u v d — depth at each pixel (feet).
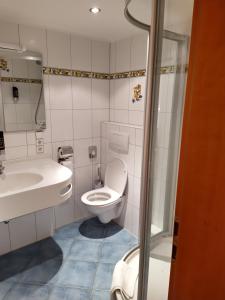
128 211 7.96
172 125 2.56
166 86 2.52
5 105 6.43
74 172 8.29
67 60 7.36
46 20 6.06
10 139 6.70
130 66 7.54
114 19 5.94
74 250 7.14
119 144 7.72
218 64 1.58
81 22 6.20
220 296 1.82
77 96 7.82
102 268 6.40
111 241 7.61
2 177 5.96
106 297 5.46
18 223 7.08
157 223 2.85
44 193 5.22
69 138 7.92
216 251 1.78
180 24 2.27
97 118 8.50
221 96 1.59
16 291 5.62
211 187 1.73
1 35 6.11
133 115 7.71
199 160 1.78
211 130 1.68
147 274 2.95
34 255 6.91
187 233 1.98
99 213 7.51
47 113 7.28
